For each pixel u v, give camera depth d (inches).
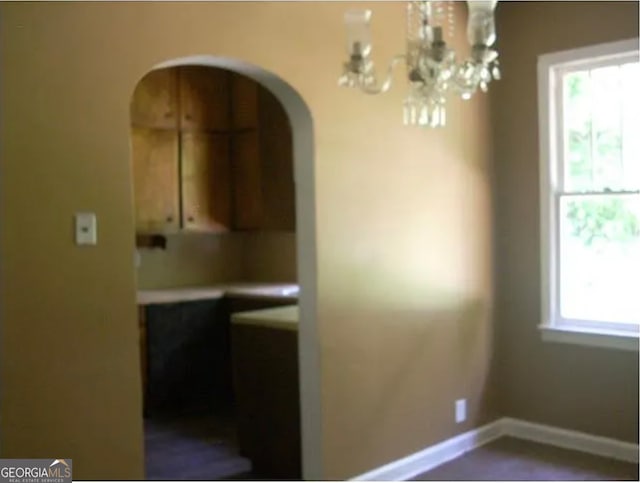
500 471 160.2
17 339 103.2
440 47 95.1
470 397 176.6
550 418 178.9
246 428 166.7
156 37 117.7
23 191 103.6
